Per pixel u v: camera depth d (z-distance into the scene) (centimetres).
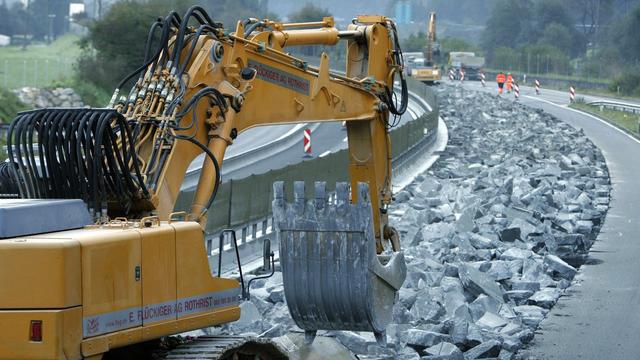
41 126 1140
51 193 1148
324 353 1416
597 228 3144
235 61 1380
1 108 5878
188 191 2305
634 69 13788
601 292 2244
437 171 4419
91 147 1127
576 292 2248
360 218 1301
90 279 979
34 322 945
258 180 2650
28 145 1156
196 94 1283
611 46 16488
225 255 2389
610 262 2602
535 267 2312
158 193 1210
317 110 1551
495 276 2255
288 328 1731
